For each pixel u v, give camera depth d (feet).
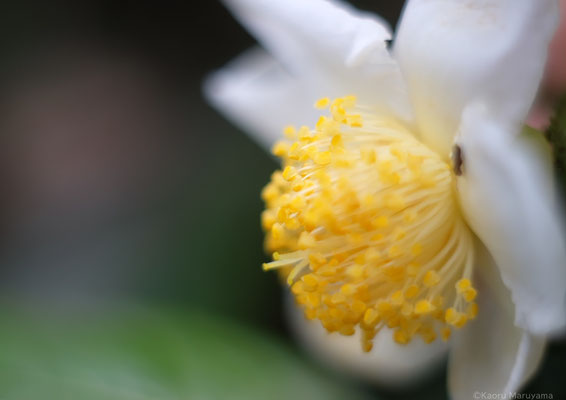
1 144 0.95
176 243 0.63
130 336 0.51
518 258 0.40
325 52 0.44
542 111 0.45
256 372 0.51
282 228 0.43
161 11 0.93
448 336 0.43
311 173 0.43
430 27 0.42
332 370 0.53
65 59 0.99
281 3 0.44
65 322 0.51
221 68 0.92
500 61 0.40
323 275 0.43
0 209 0.91
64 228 0.88
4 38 0.96
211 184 0.63
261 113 0.49
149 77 0.96
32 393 0.48
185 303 0.60
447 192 0.43
